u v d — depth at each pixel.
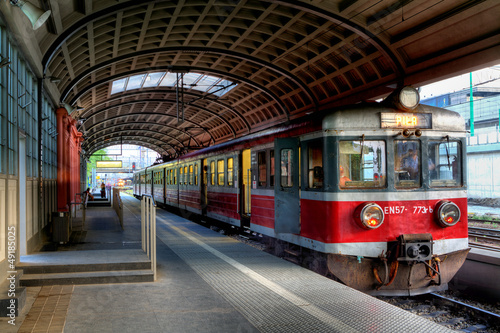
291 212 8.37
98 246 9.02
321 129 7.35
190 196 18.78
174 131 38.88
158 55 17.62
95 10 10.70
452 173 7.47
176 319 4.87
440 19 11.90
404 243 6.86
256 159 10.83
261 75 20.62
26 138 8.20
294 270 7.60
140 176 40.25
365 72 16.28
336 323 4.82
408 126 7.25
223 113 29.22
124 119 34.47
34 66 8.93
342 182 7.10
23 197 7.81
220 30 15.25
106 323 4.71
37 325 4.62
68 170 15.63
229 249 9.94
